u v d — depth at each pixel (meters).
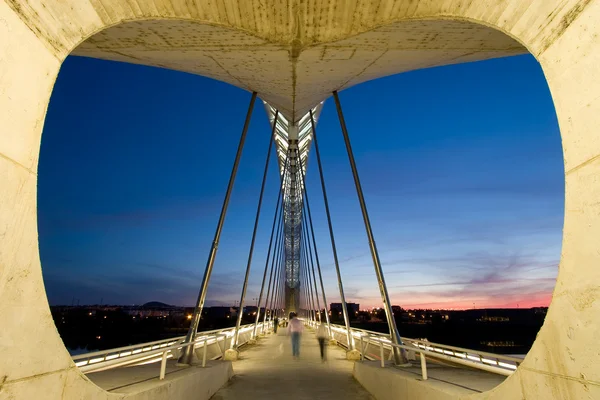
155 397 4.29
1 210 2.33
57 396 2.70
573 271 2.28
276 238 44.28
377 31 4.97
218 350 11.62
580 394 2.16
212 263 8.90
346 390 7.25
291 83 8.70
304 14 4.63
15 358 2.38
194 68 7.34
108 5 3.22
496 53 6.31
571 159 2.38
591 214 2.19
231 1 4.26
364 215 9.29
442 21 4.65
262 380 8.33
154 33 5.09
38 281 2.62
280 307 59.94
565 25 2.42
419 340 8.31
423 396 4.36
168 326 64.31
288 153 29.42
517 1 2.81
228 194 9.77
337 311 88.12
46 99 2.78
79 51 6.05
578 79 2.33
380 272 8.59
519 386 2.69
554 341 2.38
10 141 2.41
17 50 2.46
